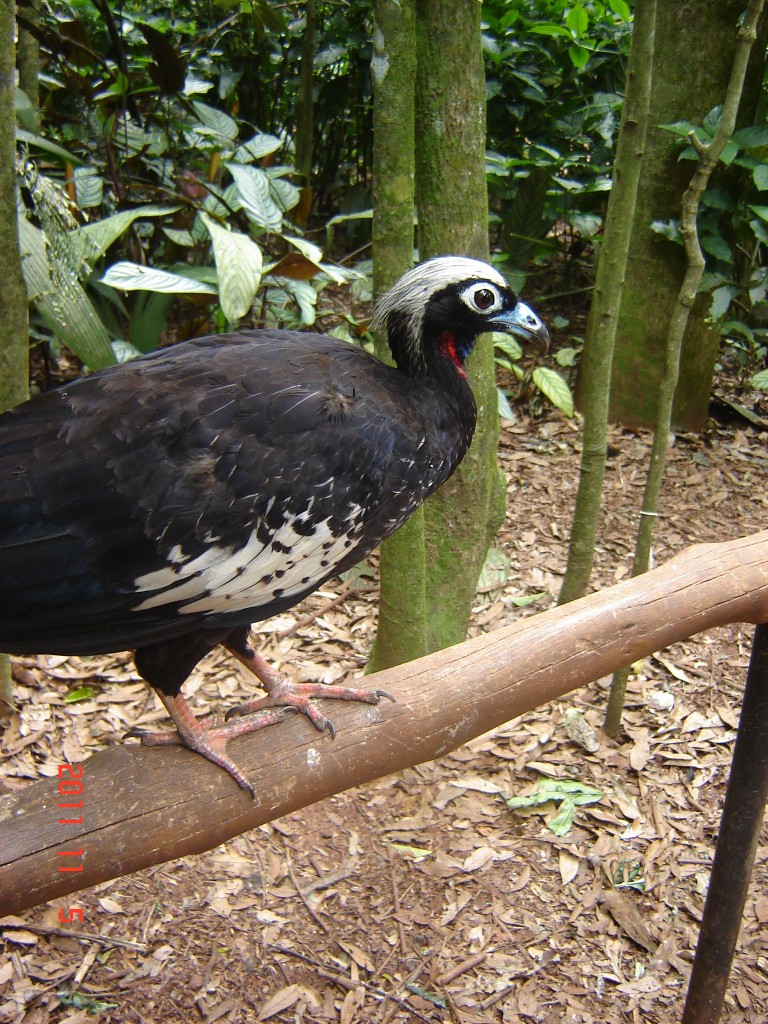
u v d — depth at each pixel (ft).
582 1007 2.36
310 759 1.72
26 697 3.10
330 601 3.63
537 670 1.81
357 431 1.92
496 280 2.16
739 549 1.95
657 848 2.75
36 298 3.33
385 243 2.56
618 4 4.73
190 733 1.76
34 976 2.35
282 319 4.22
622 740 3.11
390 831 2.80
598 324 2.86
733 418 4.90
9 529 1.76
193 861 2.67
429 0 2.58
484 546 3.28
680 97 4.31
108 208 4.64
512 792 2.93
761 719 2.03
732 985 2.43
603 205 5.28
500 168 4.96
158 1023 2.27
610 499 4.23
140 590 1.78
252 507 1.81
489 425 3.03
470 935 2.52
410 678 1.81
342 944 2.48
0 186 2.41
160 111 4.81
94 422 1.79
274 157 5.89
